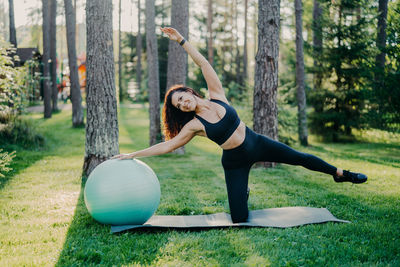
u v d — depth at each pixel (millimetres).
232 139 3498
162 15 30812
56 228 3785
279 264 2781
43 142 11008
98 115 6359
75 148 11016
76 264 2836
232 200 3740
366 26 12383
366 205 4648
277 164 8359
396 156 10211
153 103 10828
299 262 2818
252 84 12273
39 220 4047
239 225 3666
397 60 11539
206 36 33562
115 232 3533
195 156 10422
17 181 6312
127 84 31766
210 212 4410
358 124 13164
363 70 12570
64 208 4594
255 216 4070
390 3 11352
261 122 7430
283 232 3504
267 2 7258
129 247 3166
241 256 2979
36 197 5172
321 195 5246
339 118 13305
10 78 7754
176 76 10078
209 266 2764
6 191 5551
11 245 3275
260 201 4980
